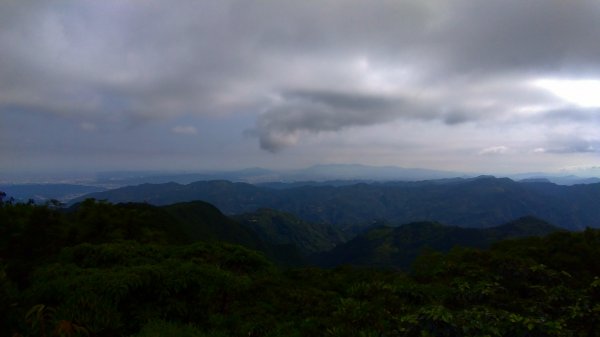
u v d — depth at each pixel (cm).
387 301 827
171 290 779
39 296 722
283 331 736
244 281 954
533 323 509
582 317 596
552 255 1212
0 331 632
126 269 798
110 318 657
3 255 1191
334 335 662
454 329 515
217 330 727
